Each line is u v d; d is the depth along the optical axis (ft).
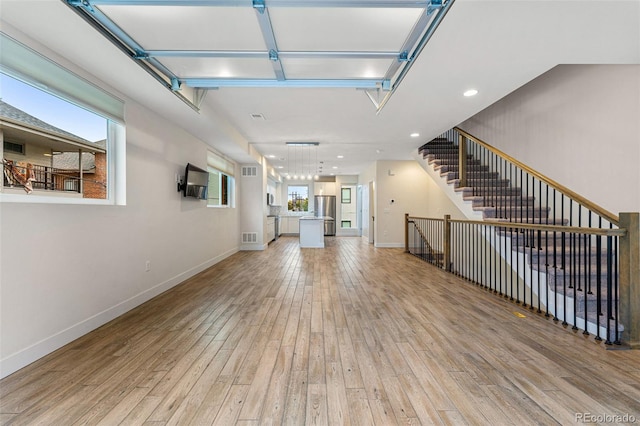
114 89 9.48
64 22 6.16
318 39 7.24
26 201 6.86
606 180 10.82
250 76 9.45
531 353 7.26
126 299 10.14
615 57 8.00
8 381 6.03
